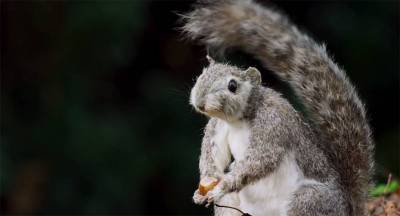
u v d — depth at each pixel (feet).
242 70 25.38
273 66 26.71
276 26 26.84
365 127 25.82
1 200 52.85
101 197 52.70
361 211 25.64
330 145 25.79
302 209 24.08
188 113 56.34
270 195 24.41
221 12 27.02
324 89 25.91
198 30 27.22
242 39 27.02
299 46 26.43
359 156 25.62
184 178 55.11
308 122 26.20
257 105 24.50
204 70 25.14
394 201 28.45
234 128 24.66
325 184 24.67
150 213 55.16
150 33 60.34
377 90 60.70
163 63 60.75
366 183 25.70
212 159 25.13
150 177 54.85
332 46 59.47
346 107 25.75
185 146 55.36
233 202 25.29
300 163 24.49
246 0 27.17
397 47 59.16
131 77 59.47
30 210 52.37
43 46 55.93
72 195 52.70
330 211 24.27
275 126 24.22
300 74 26.22
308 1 59.67
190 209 55.36
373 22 59.06
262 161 24.02
